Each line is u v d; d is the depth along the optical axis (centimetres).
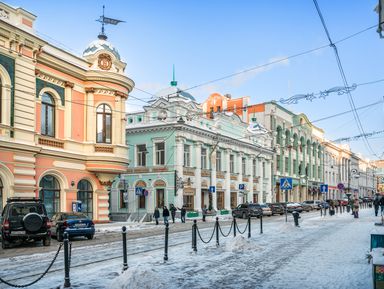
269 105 6059
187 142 4106
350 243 1612
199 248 1523
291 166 6788
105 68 2934
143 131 4125
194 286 903
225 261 1221
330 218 3444
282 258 1266
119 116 2952
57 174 2616
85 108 2870
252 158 5359
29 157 2359
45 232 1714
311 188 7712
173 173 3938
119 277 856
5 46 2233
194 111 4203
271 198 5825
